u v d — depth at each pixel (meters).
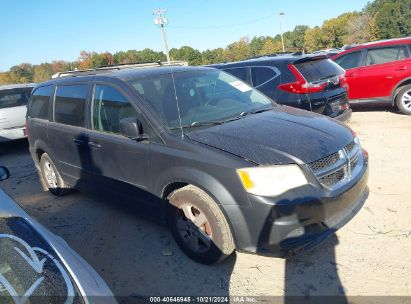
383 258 3.17
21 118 8.97
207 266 3.34
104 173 4.11
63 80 4.96
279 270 3.19
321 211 2.86
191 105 3.79
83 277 2.06
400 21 73.81
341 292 2.85
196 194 3.12
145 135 3.52
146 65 5.21
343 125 3.73
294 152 2.93
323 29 92.75
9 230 2.18
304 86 5.85
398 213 3.86
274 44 111.00
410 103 8.02
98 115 4.13
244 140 3.12
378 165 5.24
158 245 3.78
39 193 5.80
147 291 3.12
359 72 8.43
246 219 2.87
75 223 4.54
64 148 4.74
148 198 3.64
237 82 4.55
